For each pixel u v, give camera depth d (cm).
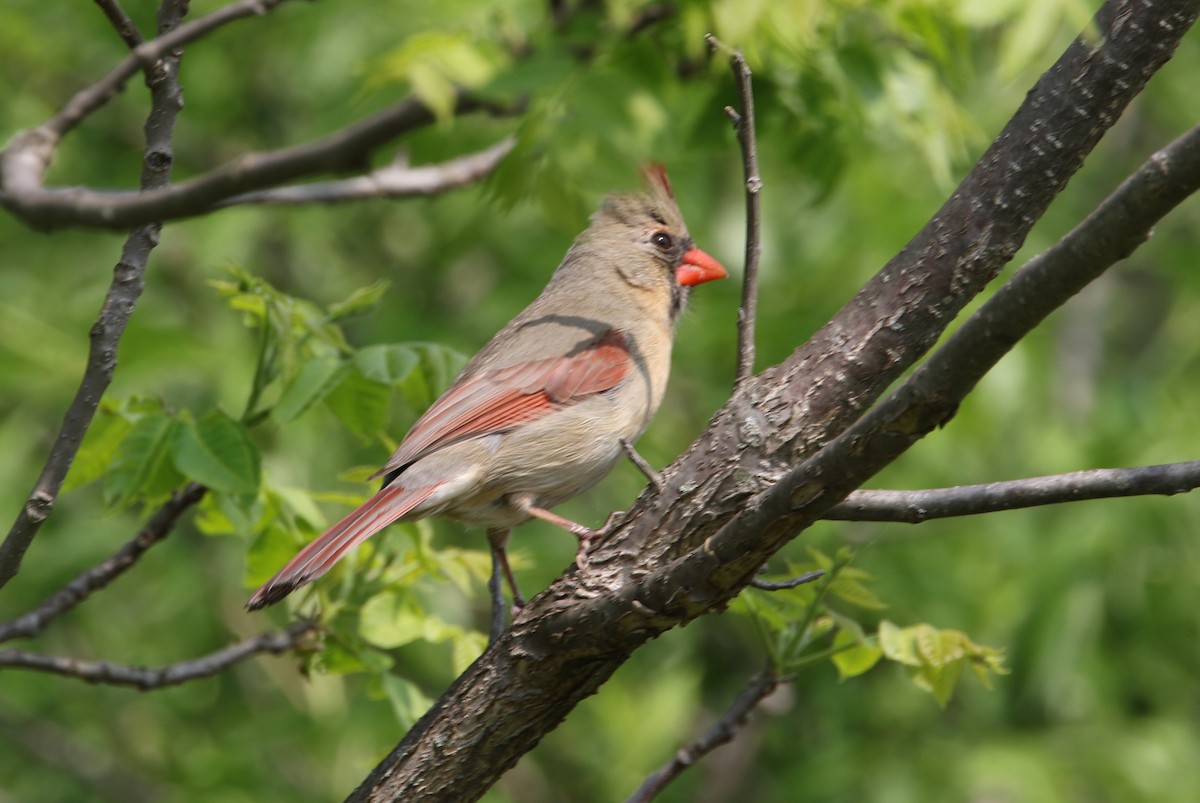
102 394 649
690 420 1623
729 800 1603
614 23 948
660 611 577
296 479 1462
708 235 1541
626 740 1466
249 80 1791
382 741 1450
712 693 1652
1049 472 1495
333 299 1786
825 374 590
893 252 1490
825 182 1017
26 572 1600
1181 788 1474
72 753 1614
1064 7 819
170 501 812
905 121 959
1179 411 1566
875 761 1509
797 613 754
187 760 1577
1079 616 1421
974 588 1491
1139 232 445
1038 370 1580
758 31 880
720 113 973
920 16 908
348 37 1627
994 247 568
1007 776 1437
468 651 838
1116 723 1509
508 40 994
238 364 1531
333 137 780
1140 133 1839
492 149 1041
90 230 689
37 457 1609
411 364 794
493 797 1494
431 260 1780
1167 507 1456
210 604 1653
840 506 561
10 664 786
